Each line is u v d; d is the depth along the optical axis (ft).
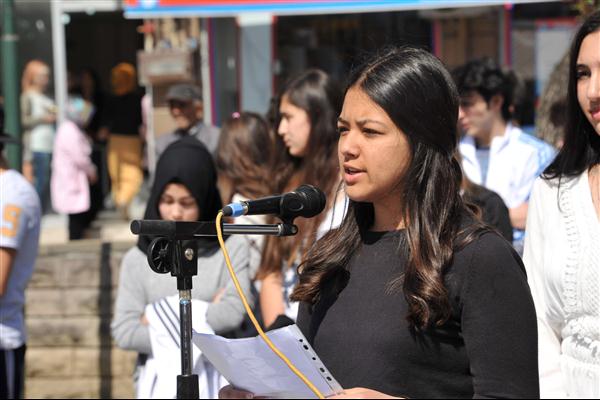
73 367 26.89
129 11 30.83
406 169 10.61
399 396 10.18
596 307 12.39
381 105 10.46
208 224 10.97
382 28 40.96
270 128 21.18
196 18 40.11
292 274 17.95
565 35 39.96
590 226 12.69
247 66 40.78
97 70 55.83
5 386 19.13
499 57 40.42
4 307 19.03
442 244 10.30
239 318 17.39
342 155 10.77
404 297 10.34
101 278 26.78
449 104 10.69
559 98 22.89
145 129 47.19
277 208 10.98
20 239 18.85
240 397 10.98
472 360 10.11
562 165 13.32
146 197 48.73
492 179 22.48
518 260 10.48
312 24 41.19
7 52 26.91
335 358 10.58
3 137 19.72
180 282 10.91
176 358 17.03
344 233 11.24
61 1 45.44
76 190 40.81
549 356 12.94
